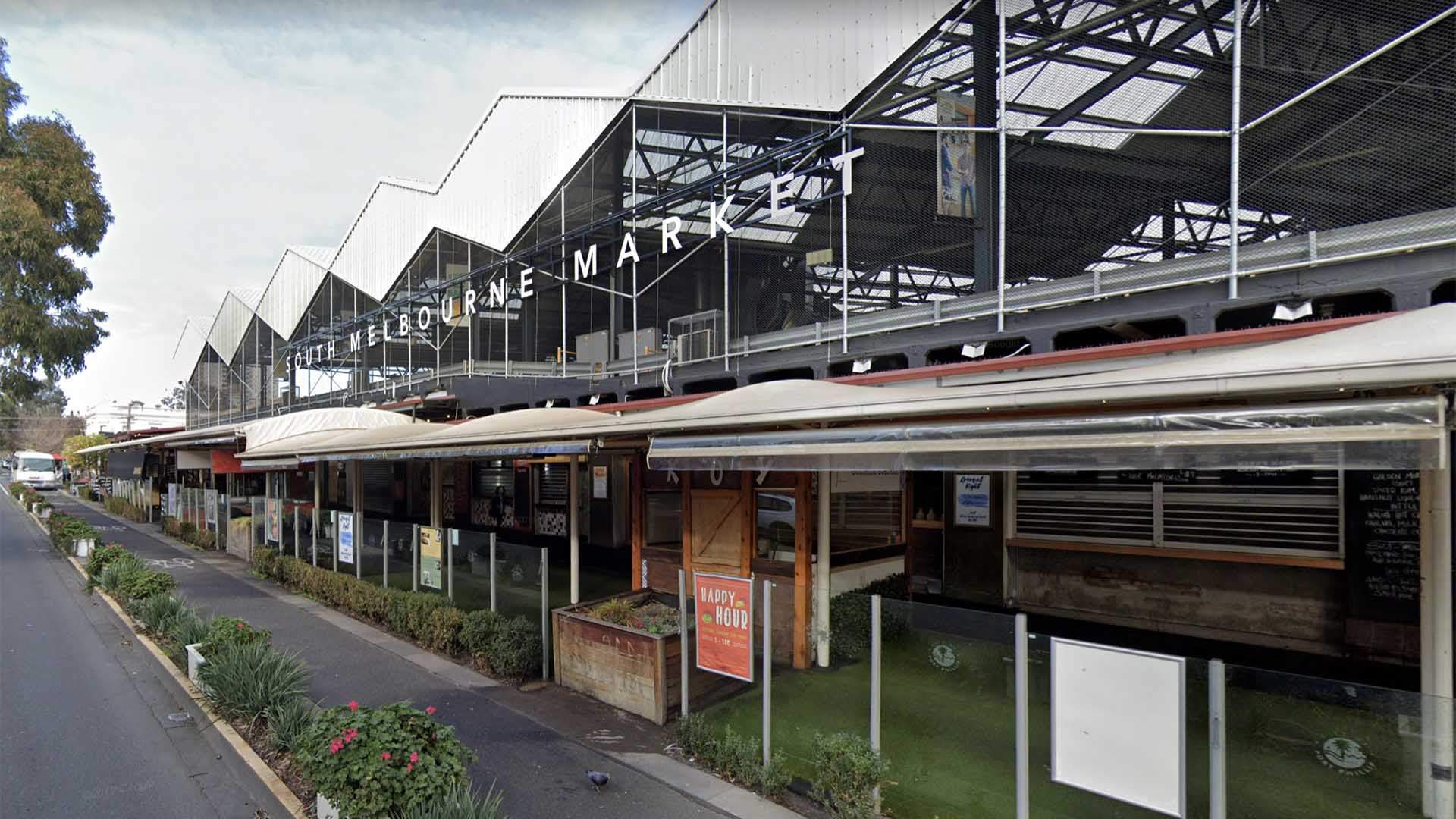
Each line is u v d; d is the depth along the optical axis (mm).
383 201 25438
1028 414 4633
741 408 6383
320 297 29766
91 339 24031
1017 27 9883
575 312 17391
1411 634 6816
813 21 12305
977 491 10211
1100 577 9039
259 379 35406
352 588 11242
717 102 13852
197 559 18359
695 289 14328
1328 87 7574
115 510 35125
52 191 21281
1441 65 6895
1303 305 7566
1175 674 3604
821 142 12023
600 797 5145
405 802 4113
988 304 9945
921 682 4969
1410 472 6871
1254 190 8133
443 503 23031
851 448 5305
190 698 7184
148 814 5145
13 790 5492
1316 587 7457
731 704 6457
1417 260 6910
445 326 21984
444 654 8984
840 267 11883
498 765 5676
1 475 92312
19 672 8508
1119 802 4031
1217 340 7082
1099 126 9352
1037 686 4250
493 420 10516
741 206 13461
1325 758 3475
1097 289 8883
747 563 7770
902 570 9117
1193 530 8305
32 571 16391
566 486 18312
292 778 5363
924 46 10852
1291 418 3520
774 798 5098
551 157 18094
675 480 9539
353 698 7289
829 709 5586
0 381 23500
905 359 11695
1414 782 3279
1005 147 9875
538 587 8039
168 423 74625
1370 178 7312
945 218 10688
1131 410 4176
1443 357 3113
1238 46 8055
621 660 6879
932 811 4613
